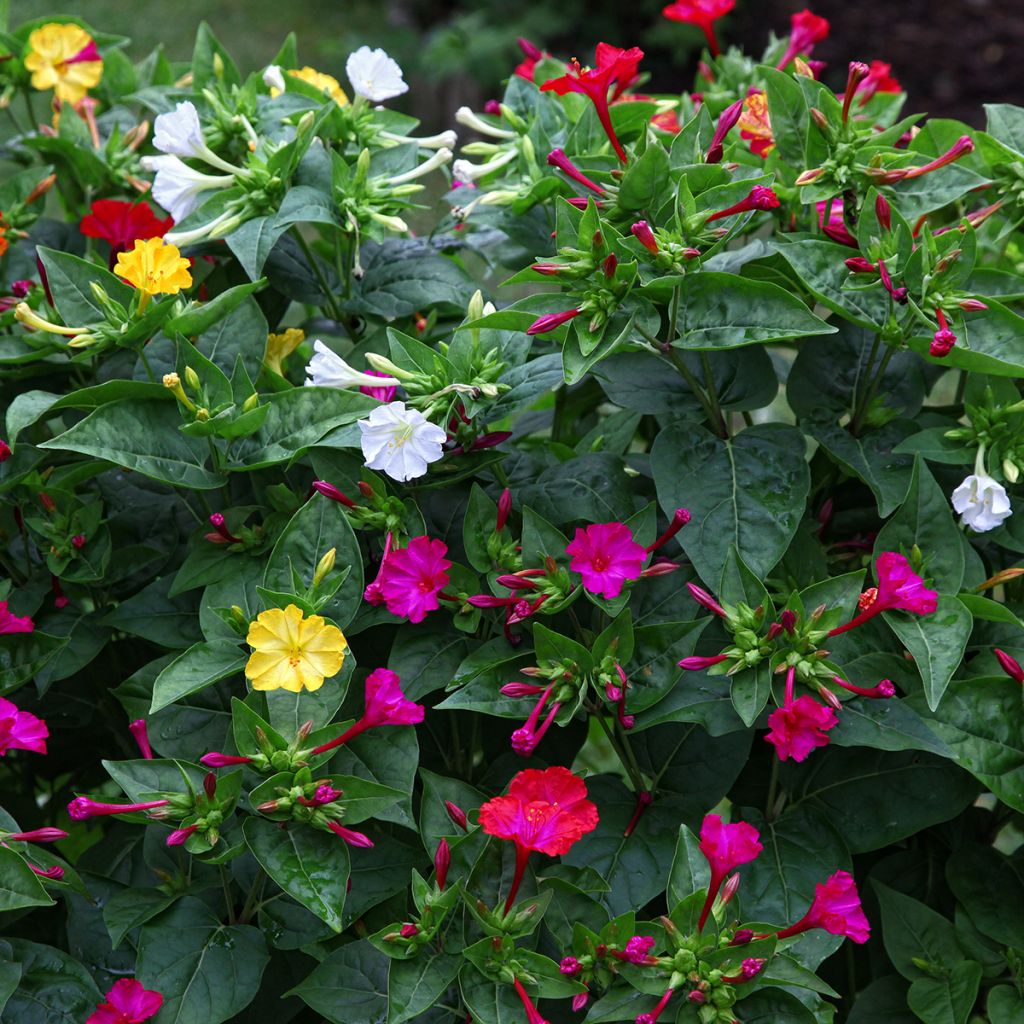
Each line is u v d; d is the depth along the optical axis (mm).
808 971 1022
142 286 1070
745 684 1041
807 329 1056
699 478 1082
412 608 1052
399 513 1075
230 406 1071
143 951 1048
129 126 1246
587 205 1072
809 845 1074
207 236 1114
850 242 1092
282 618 1027
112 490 1140
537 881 1042
